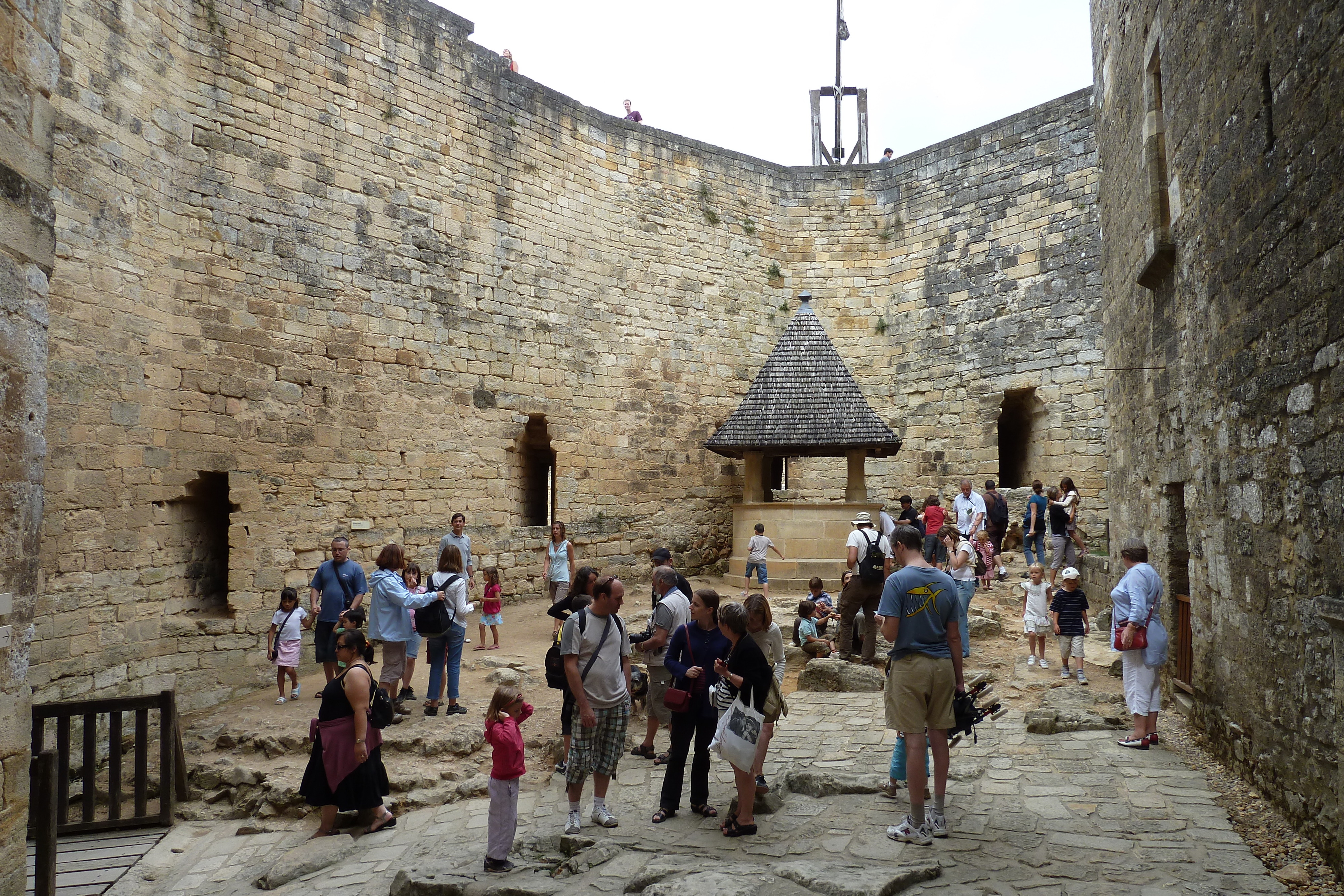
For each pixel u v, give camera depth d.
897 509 18.75
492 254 14.70
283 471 11.60
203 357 10.83
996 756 6.69
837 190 19.86
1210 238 6.19
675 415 17.64
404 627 8.71
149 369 10.09
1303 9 4.55
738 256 19.03
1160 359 7.94
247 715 9.23
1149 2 7.83
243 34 11.59
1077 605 8.84
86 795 7.29
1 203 3.83
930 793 5.88
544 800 6.72
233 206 11.32
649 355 17.30
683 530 17.53
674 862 5.03
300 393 11.89
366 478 12.59
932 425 18.48
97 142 9.45
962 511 14.05
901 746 5.87
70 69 9.15
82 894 6.09
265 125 11.74
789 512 15.58
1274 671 5.23
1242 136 5.48
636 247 17.25
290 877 5.97
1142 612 6.71
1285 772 5.11
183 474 10.48
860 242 19.73
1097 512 15.96
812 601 10.59
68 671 8.83
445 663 8.85
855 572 9.82
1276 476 5.11
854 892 4.23
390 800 7.20
